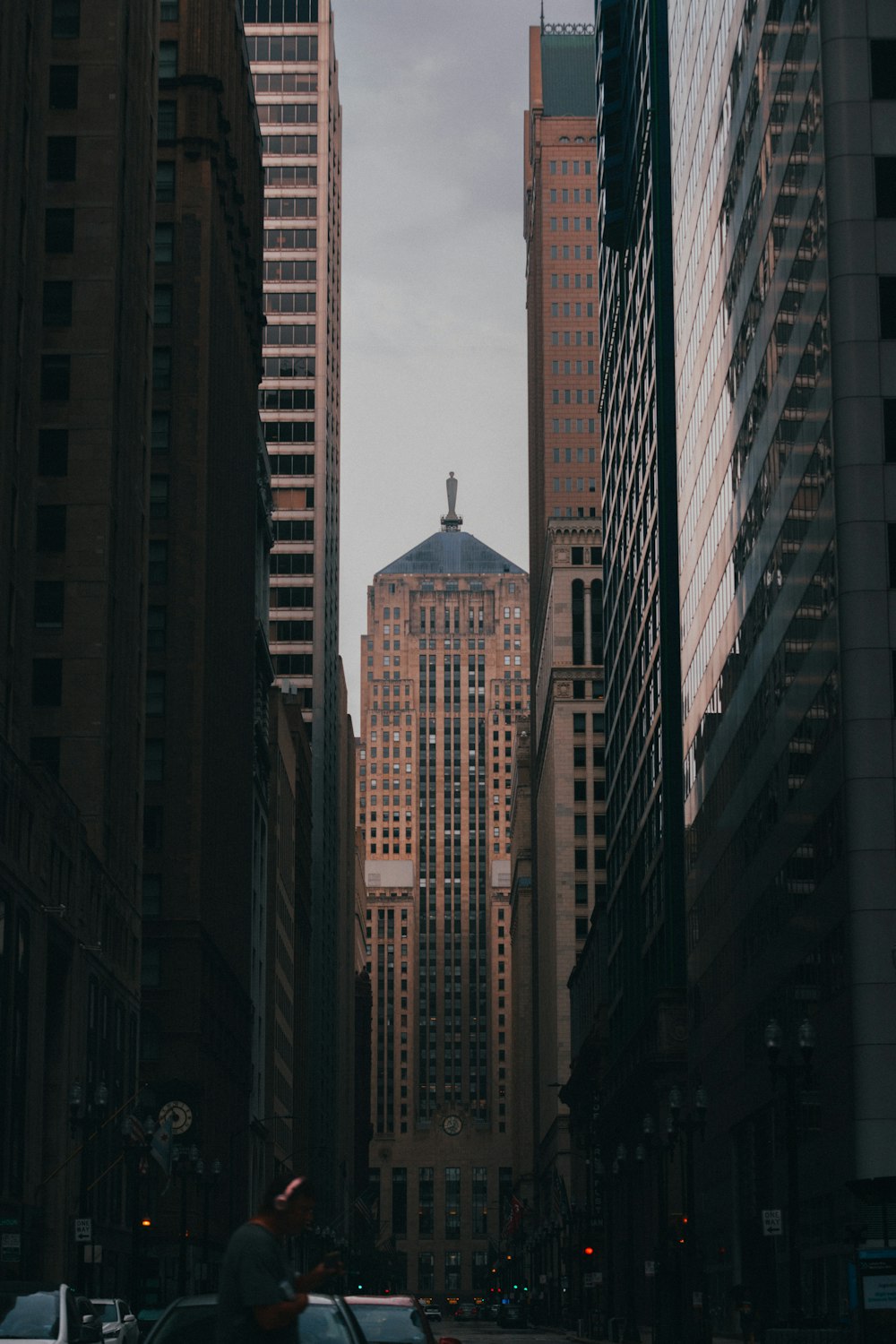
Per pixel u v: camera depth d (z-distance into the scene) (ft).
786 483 247.70
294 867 596.70
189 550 377.71
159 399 385.29
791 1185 154.51
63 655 283.59
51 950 242.78
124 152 309.83
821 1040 221.87
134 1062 314.14
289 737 579.48
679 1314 238.07
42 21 252.42
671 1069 376.27
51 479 289.53
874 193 217.77
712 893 320.29
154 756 369.30
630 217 466.29
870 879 203.92
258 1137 477.77
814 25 227.20
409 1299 83.97
